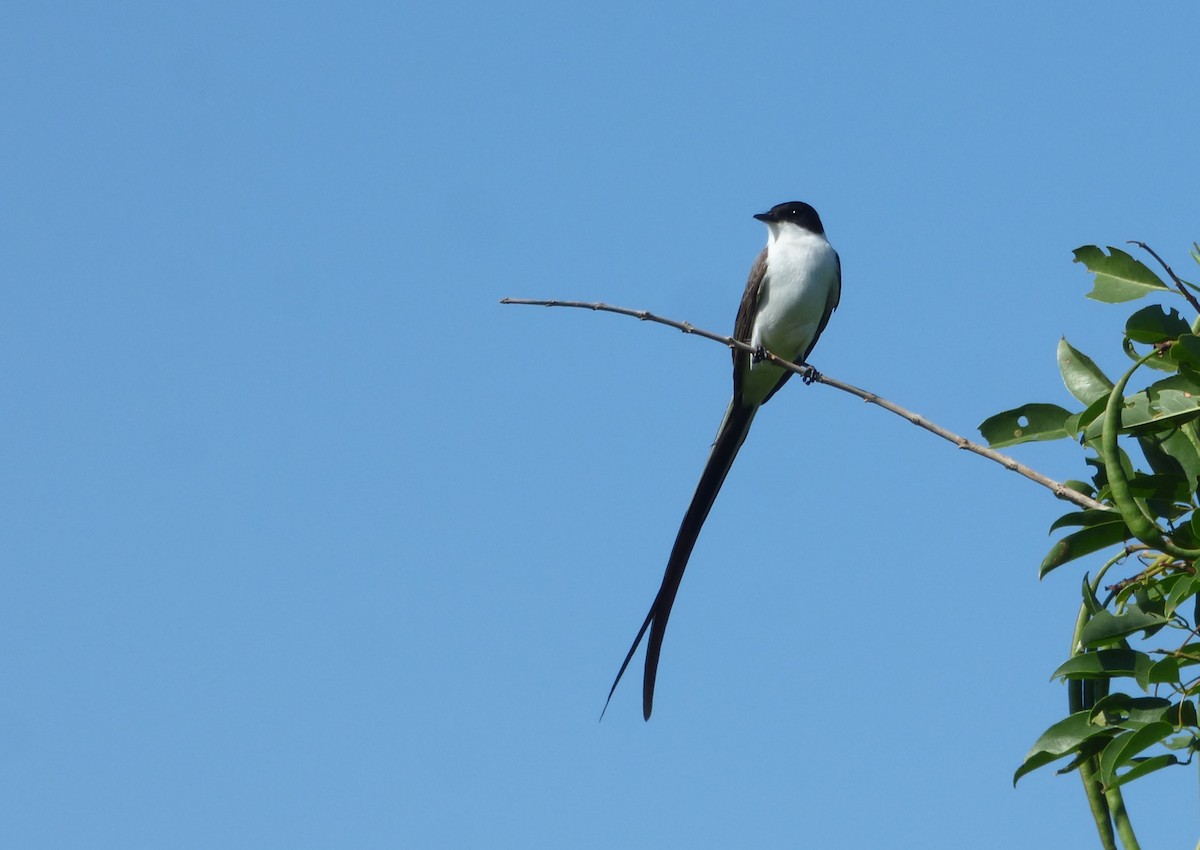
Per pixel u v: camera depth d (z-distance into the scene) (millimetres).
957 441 6934
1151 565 6262
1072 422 6551
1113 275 6945
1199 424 6449
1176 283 6680
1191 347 6039
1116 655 5980
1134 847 6211
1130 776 5984
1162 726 5656
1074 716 6027
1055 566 6551
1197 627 6168
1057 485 6578
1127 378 6191
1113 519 6453
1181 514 6398
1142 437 6559
